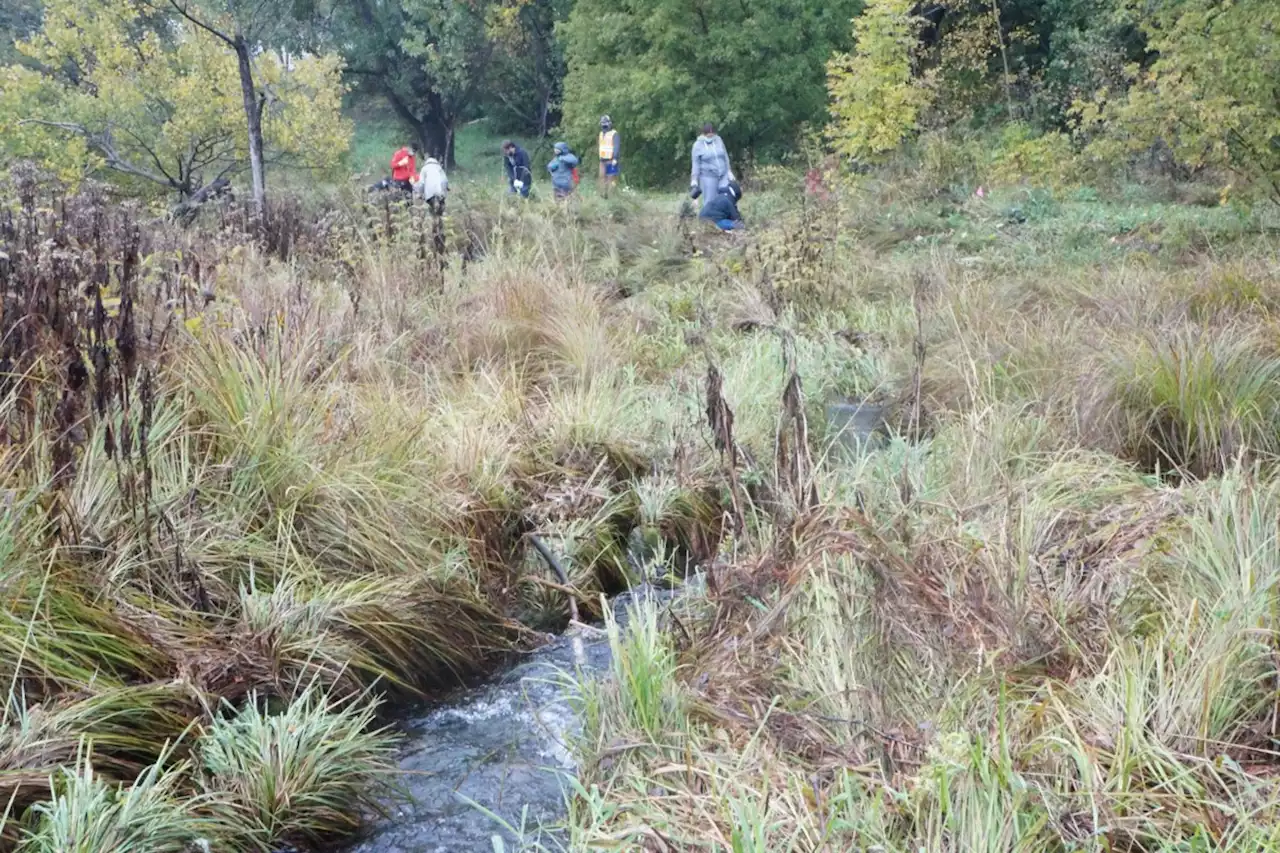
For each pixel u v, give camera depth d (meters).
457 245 11.31
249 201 11.77
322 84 18.50
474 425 5.97
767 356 7.46
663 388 7.23
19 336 4.48
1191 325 6.23
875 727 3.21
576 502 5.61
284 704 3.88
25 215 5.51
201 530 4.41
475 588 4.90
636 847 2.83
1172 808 2.73
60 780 3.12
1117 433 5.55
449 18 32.78
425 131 36.72
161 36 20.11
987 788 2.73
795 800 2.91
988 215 13.38
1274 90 9.95
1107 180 14.77
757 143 27.20
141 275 5.38
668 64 26.95
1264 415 5.43
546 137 35.25
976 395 6.10
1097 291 8.14
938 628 3.57
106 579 3.87
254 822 3.28
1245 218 10.81
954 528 4.19
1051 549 4.13
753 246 10.98
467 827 3.42
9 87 16.52
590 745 3.55
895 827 2.80
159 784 3.13
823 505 4.16
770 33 26.08
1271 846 2.42
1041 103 21.78
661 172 28.52
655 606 4.29
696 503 5.84
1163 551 3.91
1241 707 3.11
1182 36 10.37
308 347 5.75
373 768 3.63
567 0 33.03
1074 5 23.34
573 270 9.93
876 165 17.25
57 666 3.50
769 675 3.63
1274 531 3.67
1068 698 3.25
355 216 10.84
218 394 4.93
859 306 9.39
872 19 17.20
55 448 4.08
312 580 4.46
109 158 16.78
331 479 4.82
